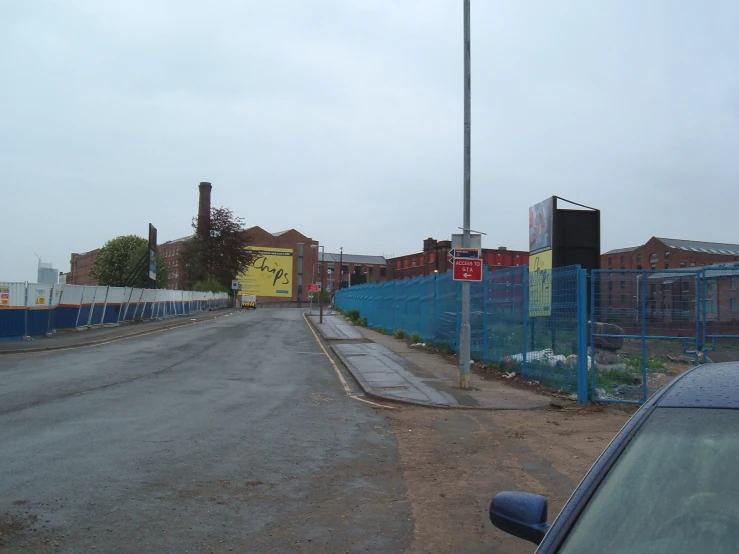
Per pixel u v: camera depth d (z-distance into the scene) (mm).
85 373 16531
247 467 7973
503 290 17031
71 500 6527
